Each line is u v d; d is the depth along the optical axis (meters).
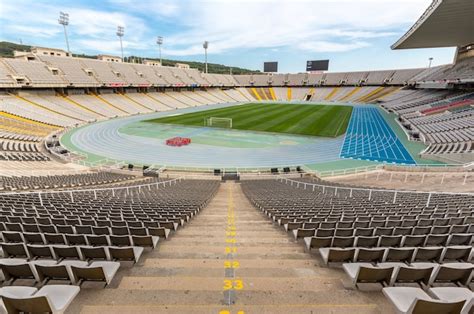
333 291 3.86
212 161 25.11
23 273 3.92
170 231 7.36
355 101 70.56
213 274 4.55
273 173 22.06
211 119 44.12
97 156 26.27
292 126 39.75
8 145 26.48
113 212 8.44
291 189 15.88
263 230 7.66
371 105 63.12
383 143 30.20
